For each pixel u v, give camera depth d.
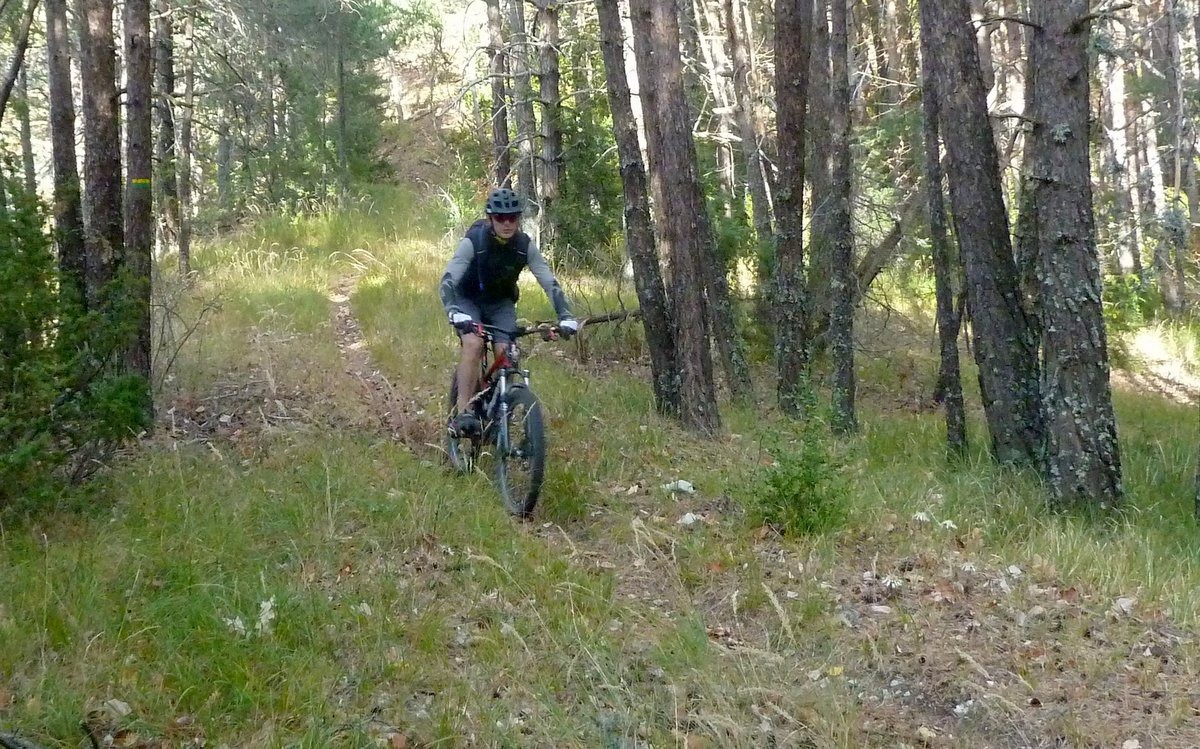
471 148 22.16
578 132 15.78
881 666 4.30
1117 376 15.66
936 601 4.95
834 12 9.08
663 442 7.55
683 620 4.55
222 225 19.58
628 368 10.63
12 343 4.94
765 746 3.67
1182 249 18.52
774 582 5.06
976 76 7.27
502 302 6.25
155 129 12.85
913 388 12.99
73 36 12.81
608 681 3.94
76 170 7.76
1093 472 6.45
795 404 9.28
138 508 5.20
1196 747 3.77
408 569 4.91
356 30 22.88
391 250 16.31
